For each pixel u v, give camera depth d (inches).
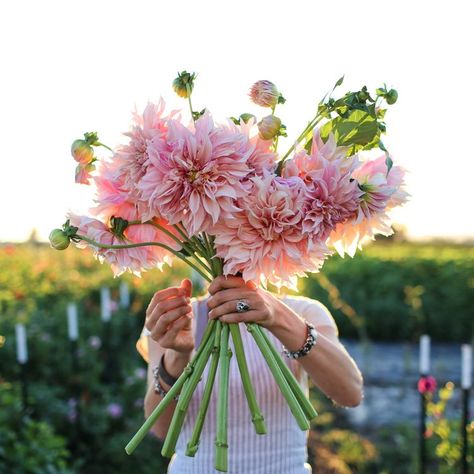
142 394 186.5
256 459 70.5
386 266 413.7
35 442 139.6
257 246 57.0
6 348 182.1
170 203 56.8
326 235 57.5
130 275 278.1
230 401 70.0
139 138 57.4
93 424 170.1
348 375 70.7
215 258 61.9
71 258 363.9
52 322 212.8
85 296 259.9
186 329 66.6
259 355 70.8
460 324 403.9
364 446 186.9
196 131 56.4
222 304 61.7
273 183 56.6
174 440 62.4
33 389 171.6
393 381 283.7
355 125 59.9
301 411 61.6
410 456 182.2
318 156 57.2
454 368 316.8
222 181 55.9
